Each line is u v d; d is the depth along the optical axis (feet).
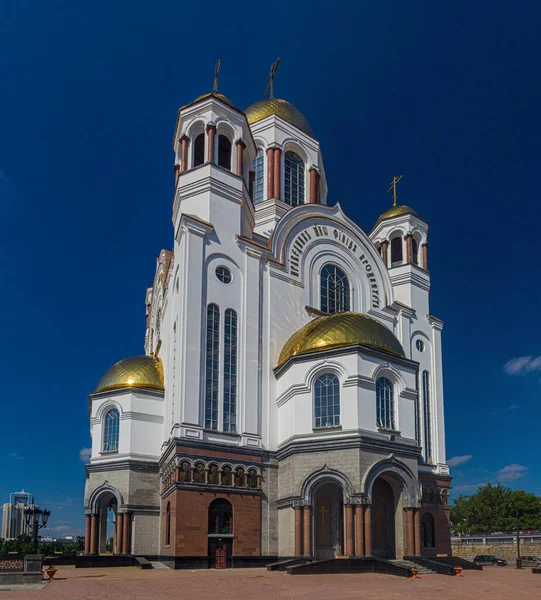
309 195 189.57
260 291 146.61
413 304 181.68
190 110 152.66
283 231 156.25
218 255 140.97
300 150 191.11
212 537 122.62
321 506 134.00
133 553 141.28
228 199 146.41
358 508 117.50
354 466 120.26
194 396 128.16
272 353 144.25
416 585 92.02
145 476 147.43
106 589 83.15
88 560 128.26
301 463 126.00
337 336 131.85
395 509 127.65
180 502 120.06
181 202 147.23
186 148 151.23
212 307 136.87
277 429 139.03
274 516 132.05
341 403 126.72
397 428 130.41
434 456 171.53
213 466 126.62
